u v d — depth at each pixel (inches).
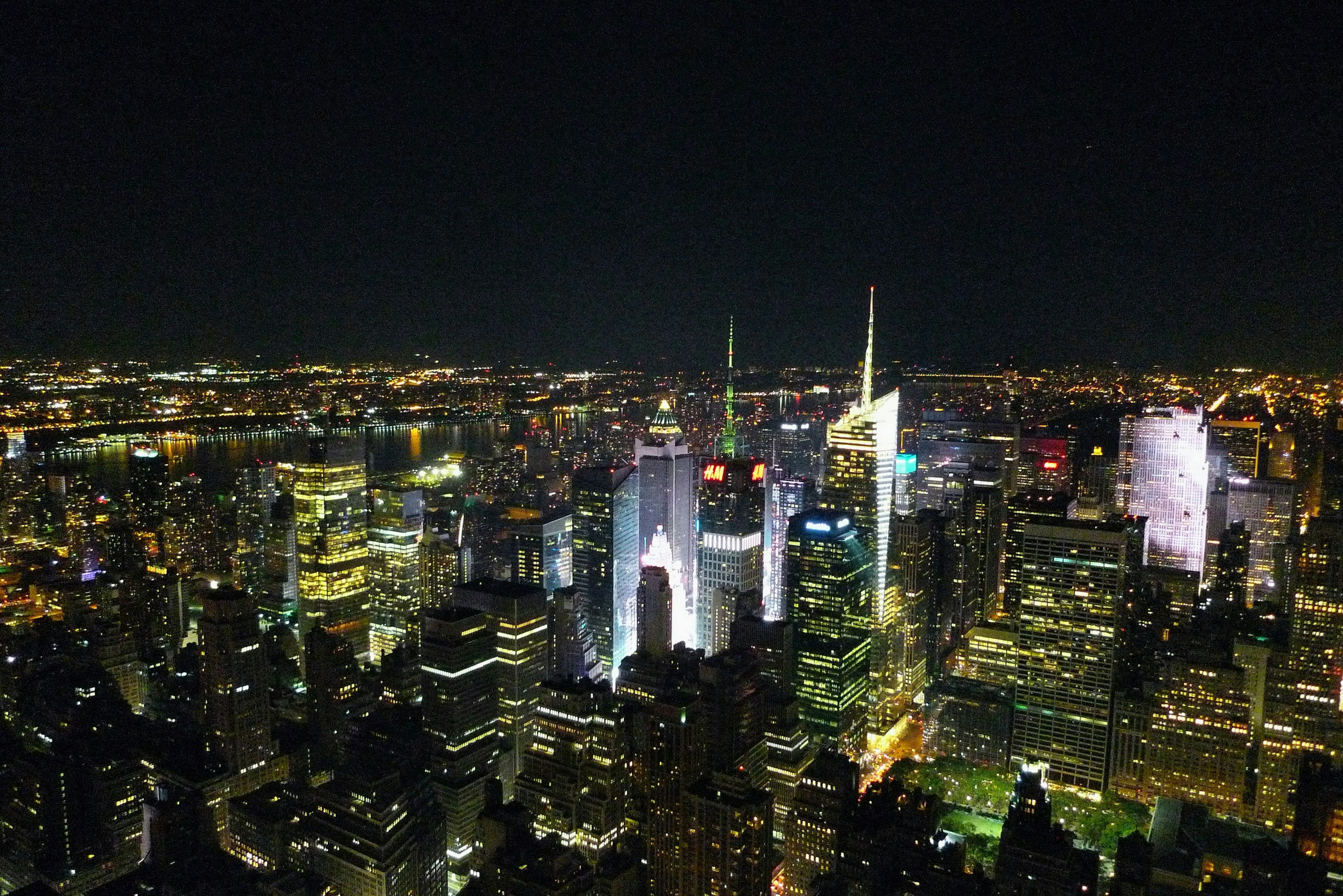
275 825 7500.0
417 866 7298.2
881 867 6811.0
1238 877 7170.3
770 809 6953.7
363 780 7145.7
